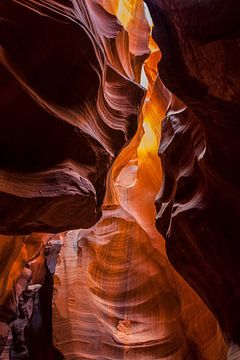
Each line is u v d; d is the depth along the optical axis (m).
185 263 8.42
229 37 5.53
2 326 11.31
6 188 6.46
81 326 12.55
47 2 6.72
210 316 10.74
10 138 6.76
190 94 6.41
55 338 12.48
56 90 7.15
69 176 7.02
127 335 12.34
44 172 6.95
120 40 9.94
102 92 8.21
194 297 11.54
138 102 9.62
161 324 12.23
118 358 12.02
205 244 7.72
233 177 6.93
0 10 6.38
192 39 5.91
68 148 7.29
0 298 10.98
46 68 6.91
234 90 6.02
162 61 6.51
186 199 8.18
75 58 7.09
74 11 7.09
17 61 6.58
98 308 12.88
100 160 7.92
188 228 7.86
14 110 6.64
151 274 12.92
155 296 12.66
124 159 12.67
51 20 6.59
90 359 12.03
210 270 7.93
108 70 9.10
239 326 7.40
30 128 6.85
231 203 7.21
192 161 8.20
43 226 7.45
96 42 7.49
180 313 11.94
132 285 13.06
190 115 8.40
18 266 11.74
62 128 7.06
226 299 7.71
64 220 7.48
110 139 8.78
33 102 6.67
